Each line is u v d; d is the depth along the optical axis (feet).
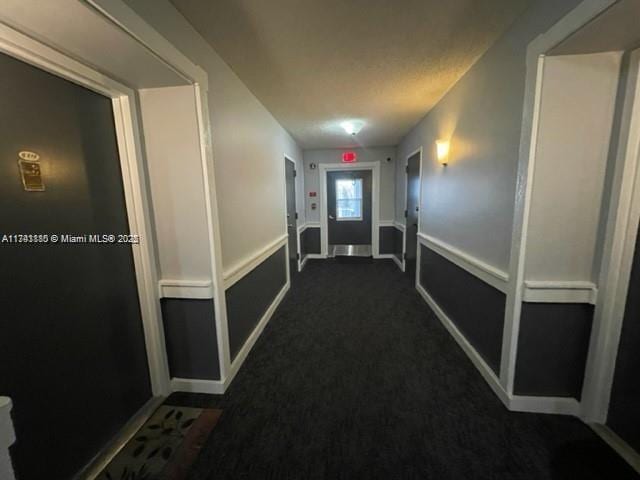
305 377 6.39
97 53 3.84
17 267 3.35
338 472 4.14
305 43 5.50
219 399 5.73
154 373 5.68
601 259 4.55
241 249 7.23
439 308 9.34
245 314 7.47
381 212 17.79
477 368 6.54
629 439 4.39
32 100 3.52
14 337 3.33
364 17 4.72
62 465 3.88
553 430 4.78
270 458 4.39
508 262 5.30
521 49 4.79
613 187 4.33
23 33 3.27
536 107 4.39
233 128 6.70
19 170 3.38
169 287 5.67
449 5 4.47
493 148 5.79
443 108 8.54
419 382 6.12
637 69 3.97
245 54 5.89
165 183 5.40
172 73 4.51
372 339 8.04
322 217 18.16
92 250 4.42
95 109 4.49
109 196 4.76
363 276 14.40
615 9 3.17
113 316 4.82
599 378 4.71
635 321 4.26
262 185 9.03
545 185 4.58
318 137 14.11
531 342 5.08
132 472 4.20
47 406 3.70
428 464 4.23
